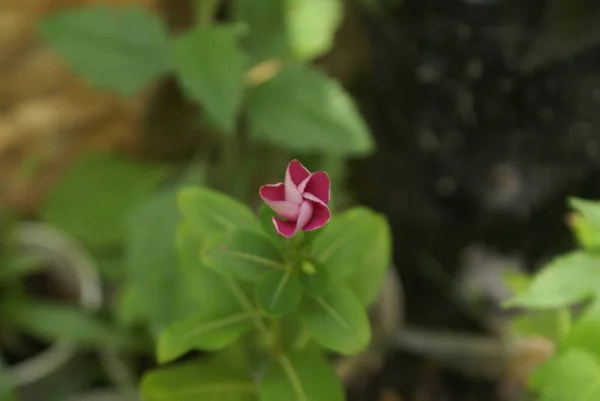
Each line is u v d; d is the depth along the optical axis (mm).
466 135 627
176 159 729
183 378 485
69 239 675
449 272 732
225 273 454
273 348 480
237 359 498
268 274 452
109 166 651
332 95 581
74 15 594
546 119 601
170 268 568
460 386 697
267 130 578
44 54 659
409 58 623
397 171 697
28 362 629
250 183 658
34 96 676
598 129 596
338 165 646
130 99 678
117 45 594
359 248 473
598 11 554
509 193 638
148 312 563
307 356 477
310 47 599
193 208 476
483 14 582
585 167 615
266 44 598
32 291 674
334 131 577
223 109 551
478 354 666
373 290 482
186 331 468
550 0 570
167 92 676
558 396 471
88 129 698
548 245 666
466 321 726
